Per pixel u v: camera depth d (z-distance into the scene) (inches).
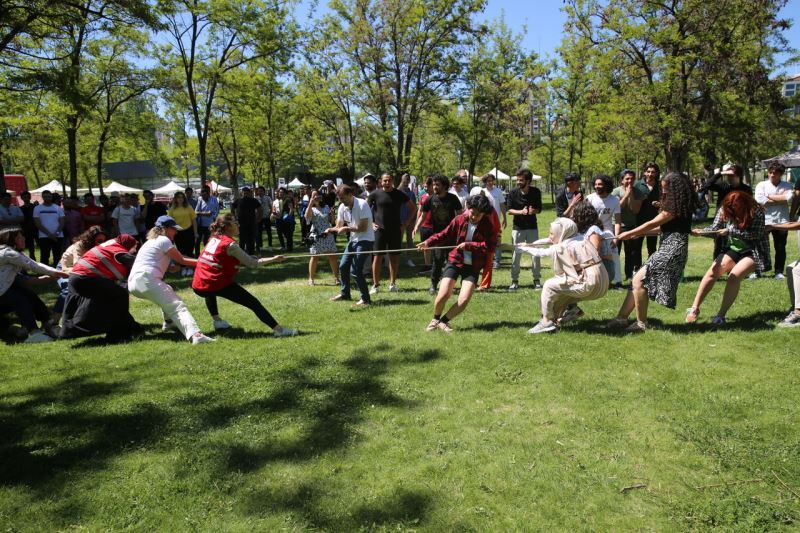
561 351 205.6
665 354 198.5
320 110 1151.0
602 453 135.9
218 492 124.7
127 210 489.7
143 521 115.5
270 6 746.2
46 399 178.4
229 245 242.4
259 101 848.9
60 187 1806.1
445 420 155.7
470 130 1155.3
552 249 222.2
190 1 692.7
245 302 244.8
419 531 110.1
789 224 218.8
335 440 146.0
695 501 116.7
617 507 116.0
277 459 137.5
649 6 837.2
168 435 151.5
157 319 290.4
